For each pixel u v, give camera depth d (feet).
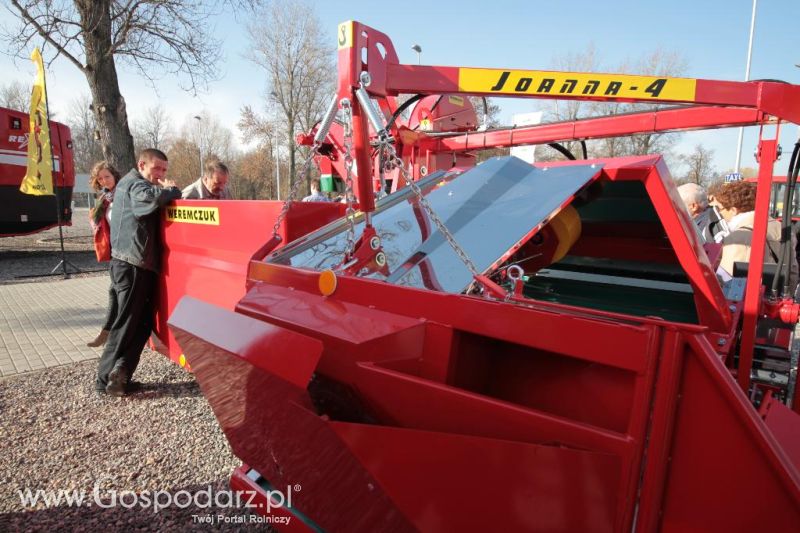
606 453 3.43
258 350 4.58
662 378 3.49
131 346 12.29
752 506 3.29
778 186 33.83
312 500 5.57
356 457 4.27
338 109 5.58
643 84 5.90
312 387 5.38
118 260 11.69
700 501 3.48
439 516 3.96
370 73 5.39
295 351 4.28
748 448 3.27
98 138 32.01
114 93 31.73
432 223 7.29
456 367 4.62
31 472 9.14
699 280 7.00
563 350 3.84
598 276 9.99
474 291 5.58
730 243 11.51
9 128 37.06
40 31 30.55
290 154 87.76
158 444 10.17
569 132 13.60
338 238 7.41
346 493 4.89
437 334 4.62
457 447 3.73
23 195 38.22
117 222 11.62
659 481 3.52
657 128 11.59
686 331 3.42
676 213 6.70
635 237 9.62
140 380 13.53
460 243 6.59
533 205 6.95
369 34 5.38
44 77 29.27
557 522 3.54
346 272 5.86
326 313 5.31
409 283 5.98
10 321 20.29
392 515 4.49
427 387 4.25
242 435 5.98
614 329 3.60
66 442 10.21
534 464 3.52
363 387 4.68
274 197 132.77
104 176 13.64
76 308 22.72
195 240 10.67
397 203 8.54
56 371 14.25
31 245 51.49
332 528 5.57
